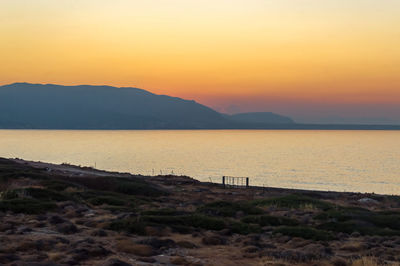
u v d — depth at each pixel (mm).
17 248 14820
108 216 25953
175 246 18891
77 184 42906
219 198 46156
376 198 51094
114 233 20484
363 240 23188
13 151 188500
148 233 21406
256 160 166250
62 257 14297
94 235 19375
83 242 16734
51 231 19281
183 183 62156
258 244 20234
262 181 101500
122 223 22047
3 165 54438
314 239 22672
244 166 141000
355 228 26031
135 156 178125
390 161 167875
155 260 15711
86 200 33688
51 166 66938
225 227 24672
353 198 51438
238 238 21734
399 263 17375
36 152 186500
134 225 21781
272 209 34875
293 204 36781
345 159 176375
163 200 41062
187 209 33594
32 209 24734
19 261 13016
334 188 91750
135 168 129375
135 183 48688
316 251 18859
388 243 21609
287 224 27312
